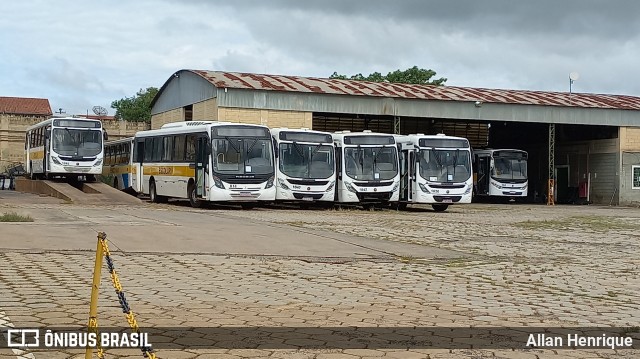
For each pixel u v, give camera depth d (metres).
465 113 45.84
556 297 11.22
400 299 10.64
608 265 15.29
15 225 18.19
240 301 10.13
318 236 19.17
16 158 63.41
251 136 31.36
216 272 12.70
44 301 9.66
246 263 13.94
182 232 18.41
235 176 30.66
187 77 45.75
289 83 43.97
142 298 10.12
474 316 9.52
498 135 62.59
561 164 56.97
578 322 9.30
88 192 38.12
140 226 19.44
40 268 12.29
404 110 44.50
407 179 35.59
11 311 8.99
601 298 11.22
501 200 56.06
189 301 10.02
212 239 17.28
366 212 33.09
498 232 23.34
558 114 48.16
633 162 50.34
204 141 31.12
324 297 10.62
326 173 33.25
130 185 40.81
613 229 25.70
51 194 36.38
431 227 24.70
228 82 41.53
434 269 14.09
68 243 15.34
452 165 35.31
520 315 9.69
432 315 9.51
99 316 8.86
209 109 41.91
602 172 52.09
